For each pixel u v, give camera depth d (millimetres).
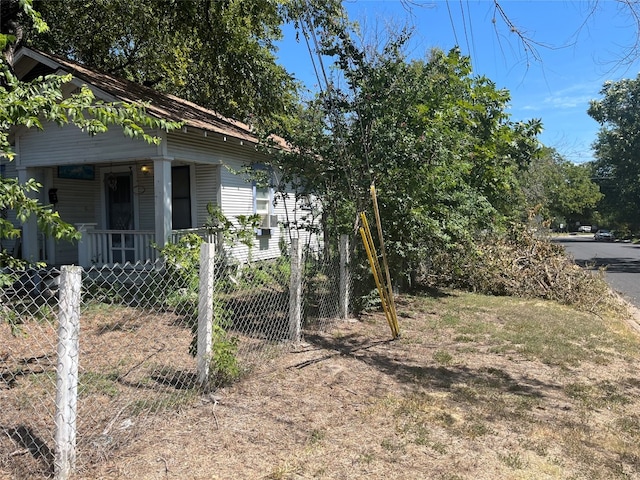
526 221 15062
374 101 7070
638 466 3365
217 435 3570
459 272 10969
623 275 18250
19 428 3516
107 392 4223
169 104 11453
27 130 10484
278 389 4504
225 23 11938
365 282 7926
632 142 25359
